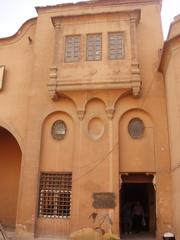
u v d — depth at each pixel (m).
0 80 16.75
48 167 14.84
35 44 16.72
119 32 15.36
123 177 14.66
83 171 14.20
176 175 12.49
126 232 16.12
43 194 14.69
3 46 17.70
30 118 15.44
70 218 13.81
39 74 16.11
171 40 13.09
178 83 12.66
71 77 14.91
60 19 15.95
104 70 14.74
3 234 10.66
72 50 15.48
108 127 14.59
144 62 15.34
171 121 13.47
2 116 16.31
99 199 13.73
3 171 18.34
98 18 15.71
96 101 15.08
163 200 13.41
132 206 17.14
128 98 14.87
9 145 18.66
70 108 15.29
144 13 16.31
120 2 16.61
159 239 13.02
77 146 14.55
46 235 13.95
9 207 17.64
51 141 15.20
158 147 14.04
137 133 14.64
